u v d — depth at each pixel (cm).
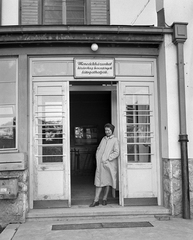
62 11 569
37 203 507
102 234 412
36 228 437
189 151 504
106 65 534
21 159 464
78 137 1055
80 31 489
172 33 511
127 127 539
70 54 522
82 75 528
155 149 536
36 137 516
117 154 523
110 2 567
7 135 504
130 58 541
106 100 1064
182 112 495
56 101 527
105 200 533
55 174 514
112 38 505
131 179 529
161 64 527
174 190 492
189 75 514
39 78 525
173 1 528
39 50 515
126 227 442
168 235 408
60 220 477
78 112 1062
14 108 508
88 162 1033
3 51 509
